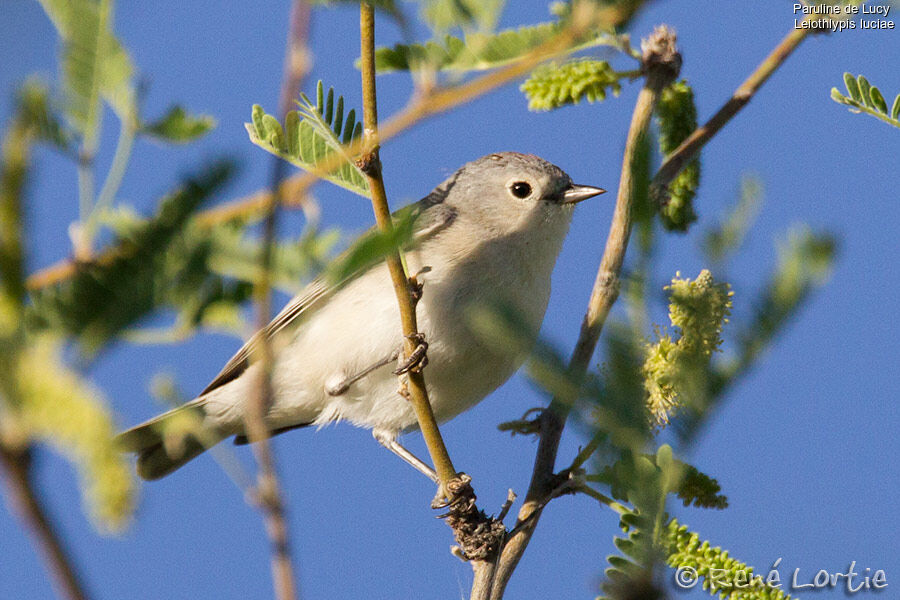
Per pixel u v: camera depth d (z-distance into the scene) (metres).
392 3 4.40
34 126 2.59
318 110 5.87
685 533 5.34
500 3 4.53
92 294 2.75
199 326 3.18
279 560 3.39
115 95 3.36
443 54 4.51
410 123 4.29
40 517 2.16
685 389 3.07
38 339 2.58
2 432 2.21
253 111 6.66
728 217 3.14
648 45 7.88
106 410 2.30
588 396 3.00
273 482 3.50
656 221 3.08
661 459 3.14
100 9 3.37
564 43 4.16
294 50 3.57
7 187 2.49
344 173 6.72
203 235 2.96
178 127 3.49
